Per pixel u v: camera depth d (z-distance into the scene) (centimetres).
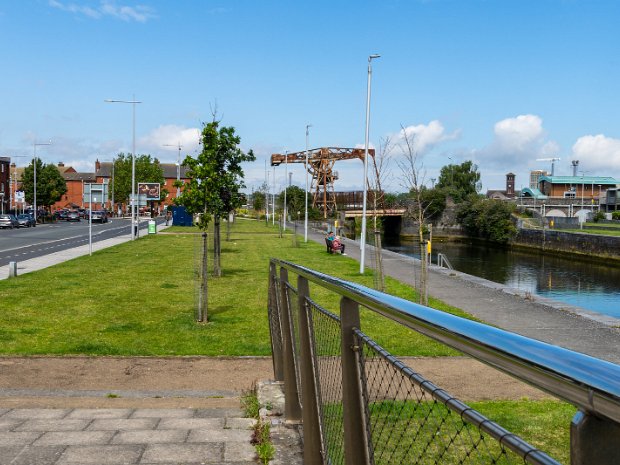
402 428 199
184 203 2072
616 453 96
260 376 916
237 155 2219
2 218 6275
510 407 692
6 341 1116
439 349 1044
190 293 1777
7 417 609
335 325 311
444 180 11475
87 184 3105
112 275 2205
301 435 493
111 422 581
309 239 4856
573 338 1202
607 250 4919
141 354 1045
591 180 12738
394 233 8306
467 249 6275
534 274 3853
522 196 12338
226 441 511
